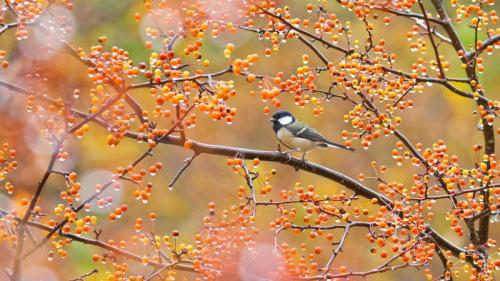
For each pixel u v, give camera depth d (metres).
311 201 9.59
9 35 17.70
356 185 11.23
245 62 7.93
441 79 10.85
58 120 8.59
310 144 16.23
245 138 24.08
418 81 10.75
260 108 24.23
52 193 20.25
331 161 23.75
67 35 9.44
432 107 24.53
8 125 16.25
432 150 10.02
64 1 9.37
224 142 24.00
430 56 22.48
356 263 21.53
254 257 8.88
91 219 8.58
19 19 8.84
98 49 8.90
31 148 17.11
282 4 21.45
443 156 9.82
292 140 16.25
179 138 10.13
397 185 9.86
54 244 8.98
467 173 9.83
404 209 9.50
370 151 24.16
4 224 8.78
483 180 9.87
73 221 8.50
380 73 10.25
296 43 24.23
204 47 23.47
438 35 11.73
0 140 16.47
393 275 22.95
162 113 8.60
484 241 11.42
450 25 11.63
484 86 22.67
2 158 9.07
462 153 23.45
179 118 8.52
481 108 10.66
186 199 23.61
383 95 10.07
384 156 24.14
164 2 9.48
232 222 8.98
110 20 23.25
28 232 9.04
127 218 22.62
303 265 9.12
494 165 9.95
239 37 24.02
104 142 21.95
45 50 8.95
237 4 9.80
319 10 10.31
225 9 9.45
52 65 15.73
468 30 19.56
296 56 24.12
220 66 23.88
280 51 24.31
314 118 23.73
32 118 16.25
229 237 8.88
